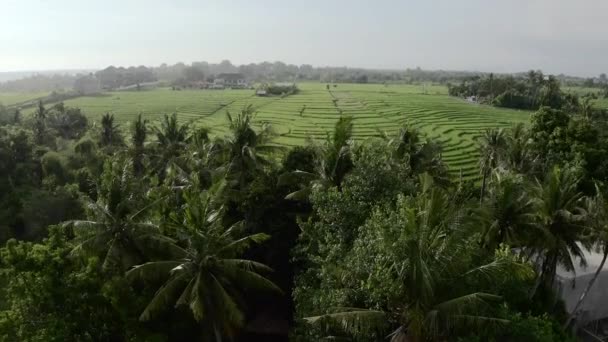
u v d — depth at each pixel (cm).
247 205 3438
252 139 4031
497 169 4344
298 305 2381
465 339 1650
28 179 4362
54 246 2334
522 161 4278
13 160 4488
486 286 1912
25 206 3772
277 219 3384
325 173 3052
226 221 3494
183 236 2272
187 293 2188
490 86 16138
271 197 3419
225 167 3591
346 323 1747
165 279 2522
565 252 2762
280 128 9788
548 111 5041
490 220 2744
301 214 3359
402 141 3928
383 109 13125
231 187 3600
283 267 3447
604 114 8150
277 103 14975
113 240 2517
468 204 2656
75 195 4022
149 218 2695
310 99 16238
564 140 4666
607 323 3203
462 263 1819
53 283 2055
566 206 2786
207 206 2550
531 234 2764
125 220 2578
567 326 2844
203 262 2209
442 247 1828
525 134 5156
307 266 2769
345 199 2427
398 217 1908
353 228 2372
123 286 2373
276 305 3534
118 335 2344
